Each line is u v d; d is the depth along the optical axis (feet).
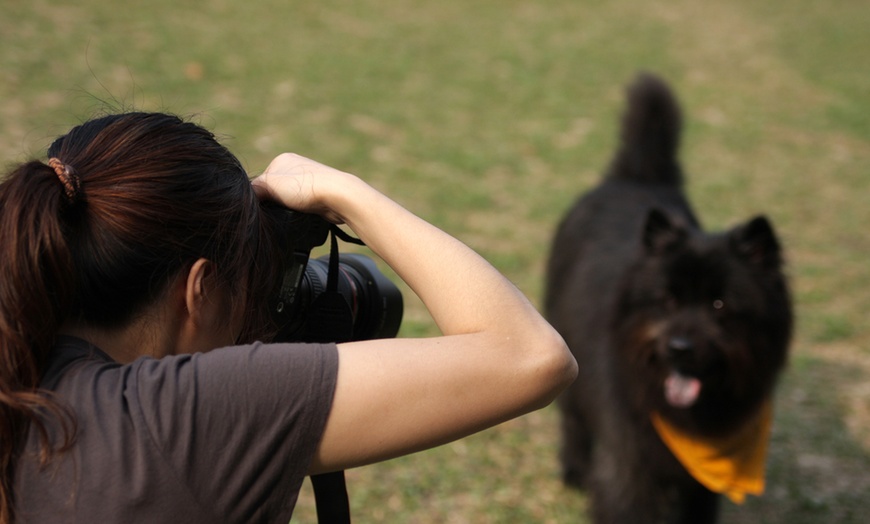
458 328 4.63
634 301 12.01
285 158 5.47
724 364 11.54
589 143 31.07
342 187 5.06
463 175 26.99
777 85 40.98
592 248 14.46
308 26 40.68
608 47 44.24
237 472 4.04
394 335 6.65
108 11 36.58
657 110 15.83
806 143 33.73
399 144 28.78
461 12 47.55
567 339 14.05
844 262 23.26
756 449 12.14
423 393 4.26
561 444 14.25
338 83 33.76
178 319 4.54
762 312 11.55
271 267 4.92
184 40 35.12
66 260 4.06
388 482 13.55
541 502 13.67
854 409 16.56
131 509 3.88
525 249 22.24
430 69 37.50
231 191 4.59
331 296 5.72
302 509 12.57
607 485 12.41
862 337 19.21
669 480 12.34
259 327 4.93
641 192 15.34
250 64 33.88
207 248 4.46
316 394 4.13
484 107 33.78
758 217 11.71
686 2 56.03
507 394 4.43
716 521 12.96
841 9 57.67
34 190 4.09
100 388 4.07
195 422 4.00
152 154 4.36
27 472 3.95
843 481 14.61
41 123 24.40
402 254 4.88
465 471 14.08
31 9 34.47
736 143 33.01
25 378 4.00
